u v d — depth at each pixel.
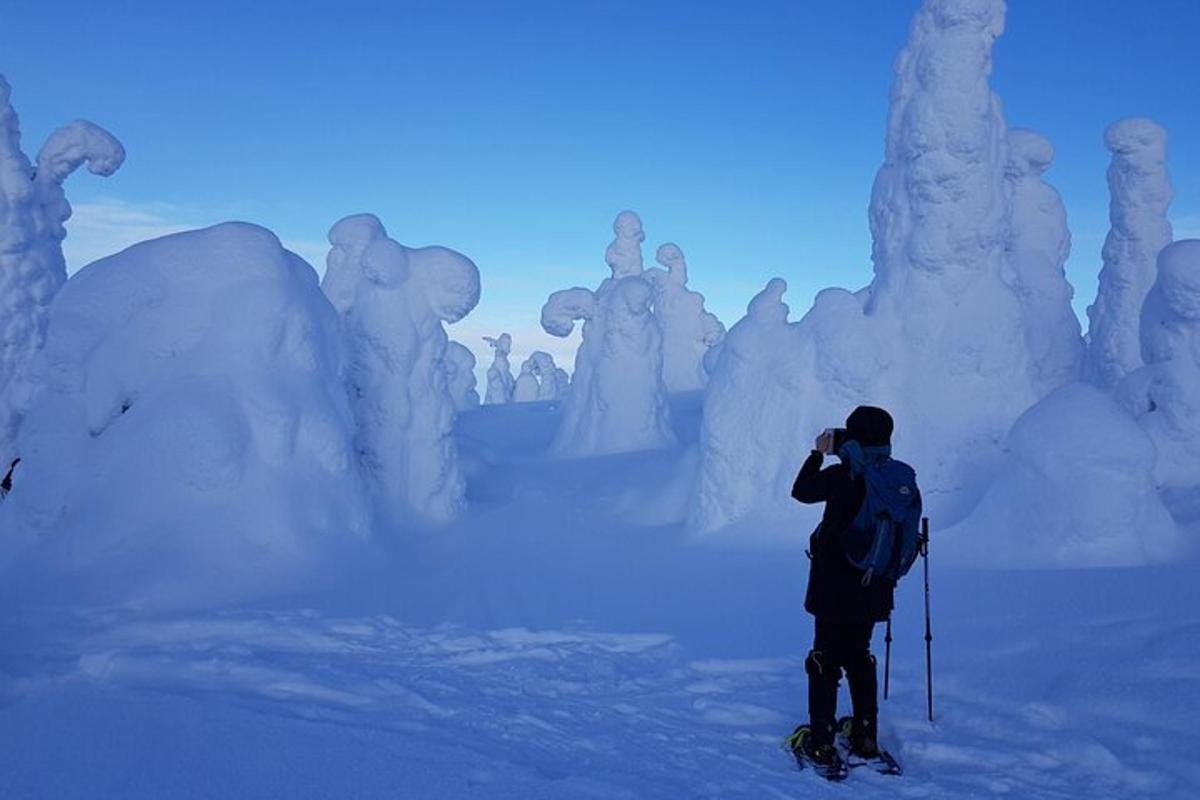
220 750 4.00
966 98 12.26
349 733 4.39
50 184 15.59
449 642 6.87
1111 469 9.16
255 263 10.55
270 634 7.02
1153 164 18.23
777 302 12.83
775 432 12.26
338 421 10.66
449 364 33.31
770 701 5.39
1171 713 4.71
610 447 20.44
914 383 12.41
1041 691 5.25
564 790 3.78
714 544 11.66
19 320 14.79
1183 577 7.62
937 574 8.59
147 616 7.72
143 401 9.98
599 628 7.19
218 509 9.55
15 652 6.54
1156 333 12.13
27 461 9.98
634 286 20.62
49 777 3.60
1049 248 16.77
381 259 12.49
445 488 13.01
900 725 4.92
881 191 13.34
